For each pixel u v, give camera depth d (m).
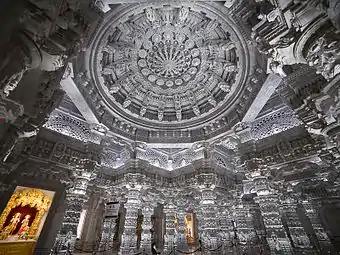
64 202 14.91
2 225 12.14
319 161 13.46
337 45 5.85
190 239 25.16
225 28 14.02
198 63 17.62
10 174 12.09
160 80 18.66
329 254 16.67
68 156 14.67
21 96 7.13
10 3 4.80
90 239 18.95
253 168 15.52
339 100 6.75
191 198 21.70
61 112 15.91
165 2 13.30
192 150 21.30
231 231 20.19
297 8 6.34
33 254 12.67
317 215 19.58
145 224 19.31
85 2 8.12
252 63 14.48
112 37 15.23
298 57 7.47
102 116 17.58
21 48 5.25
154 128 20.20
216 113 18.62
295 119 15.35
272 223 14.06
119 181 18.78
